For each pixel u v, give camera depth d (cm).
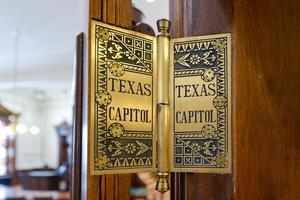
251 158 61
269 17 64
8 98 959
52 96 1049
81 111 60
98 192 58
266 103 62
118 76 61
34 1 369
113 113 60
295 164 61
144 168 62
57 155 1016
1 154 973
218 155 62
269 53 63
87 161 58
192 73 64
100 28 60
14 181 914
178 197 66
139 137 62
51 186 651
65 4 369
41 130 1057
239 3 64
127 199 61
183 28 67
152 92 64
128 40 62
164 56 64
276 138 62
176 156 63
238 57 63
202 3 66
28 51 576
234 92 62
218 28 64
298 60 63
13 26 453
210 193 63
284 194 61
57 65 617
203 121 63
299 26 63
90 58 59
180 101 64
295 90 62
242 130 62
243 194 61
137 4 81
